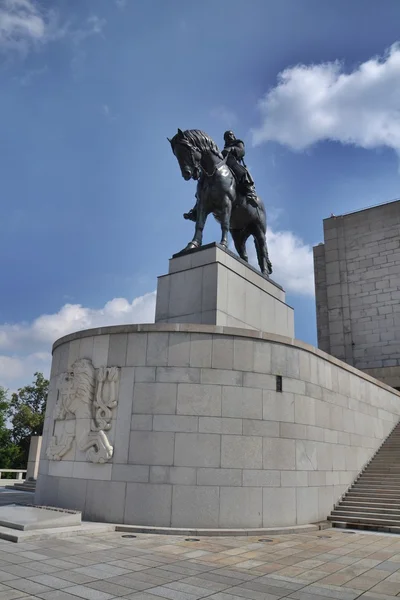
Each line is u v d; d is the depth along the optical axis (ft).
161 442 38.42
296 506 41.09
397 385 92.27
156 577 23.52
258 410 40.91
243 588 22.16
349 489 50.96
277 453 40.88
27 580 22.15
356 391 57.62
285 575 24.81
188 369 40.16
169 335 41.04
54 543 30.63
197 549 30.50
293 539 35.70
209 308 47.98
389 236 104.47
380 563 28.09
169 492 37.27
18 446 160.25
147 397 39.65
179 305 50.80
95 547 29.89
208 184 54.13
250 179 58.65
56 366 48.39
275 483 40.06
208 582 22.91
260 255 61.41
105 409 40.42
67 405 42.93
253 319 53.06
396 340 98.43
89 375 41.96
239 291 51.49
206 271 49.60
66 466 41.52
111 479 38.45
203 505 37.24
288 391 43.21
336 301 107.65
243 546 32.17
